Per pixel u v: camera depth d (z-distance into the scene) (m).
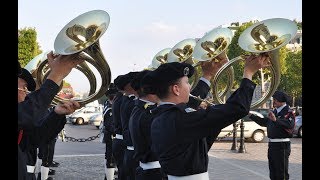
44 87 2.79
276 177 7.67
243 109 2.90
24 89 3.32
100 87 3.10
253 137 17.86
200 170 3.16
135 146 4.64
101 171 10.08
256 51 3.14
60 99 3.36
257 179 9.20
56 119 3.20
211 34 5.02
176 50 7.53
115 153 7.28
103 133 9.02
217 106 3.00
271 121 7.64
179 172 3.11
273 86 3.72
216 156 13.28
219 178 9.30
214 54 4.86
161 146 3.16
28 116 2.71
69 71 2.90
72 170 10.16
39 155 8.61
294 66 37.12
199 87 4.59
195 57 5.00
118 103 7.30
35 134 3.21
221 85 5.14
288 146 7.69
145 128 4.43
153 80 3.37
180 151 3.08
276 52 3.26
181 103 3.33
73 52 2.85
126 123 6.04
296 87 37.16
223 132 16.86
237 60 4.20
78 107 3.17
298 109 21.70
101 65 2.97
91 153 13.85
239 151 14.27
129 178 5.80
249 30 3.54
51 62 2.95
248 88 2.97
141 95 4.70
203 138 3.17
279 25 3.47
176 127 3.03
